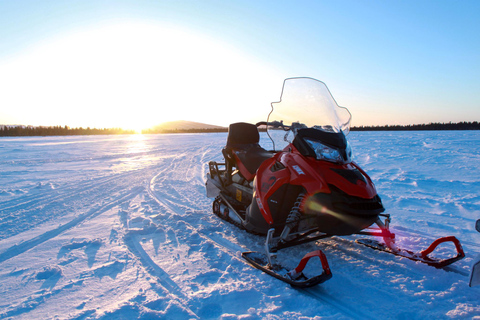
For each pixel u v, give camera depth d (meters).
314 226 2.86
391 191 6.02
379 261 2.96
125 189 6.88
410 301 2.27
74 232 3.94
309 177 2.79
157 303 2.24
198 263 2.97
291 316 2.07
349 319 2.04
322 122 3.21
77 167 10.80
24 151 17.34
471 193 5.71
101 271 2.79
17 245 3.49
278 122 3.40
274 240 3.07
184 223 4.27
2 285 2.55
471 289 2.40
